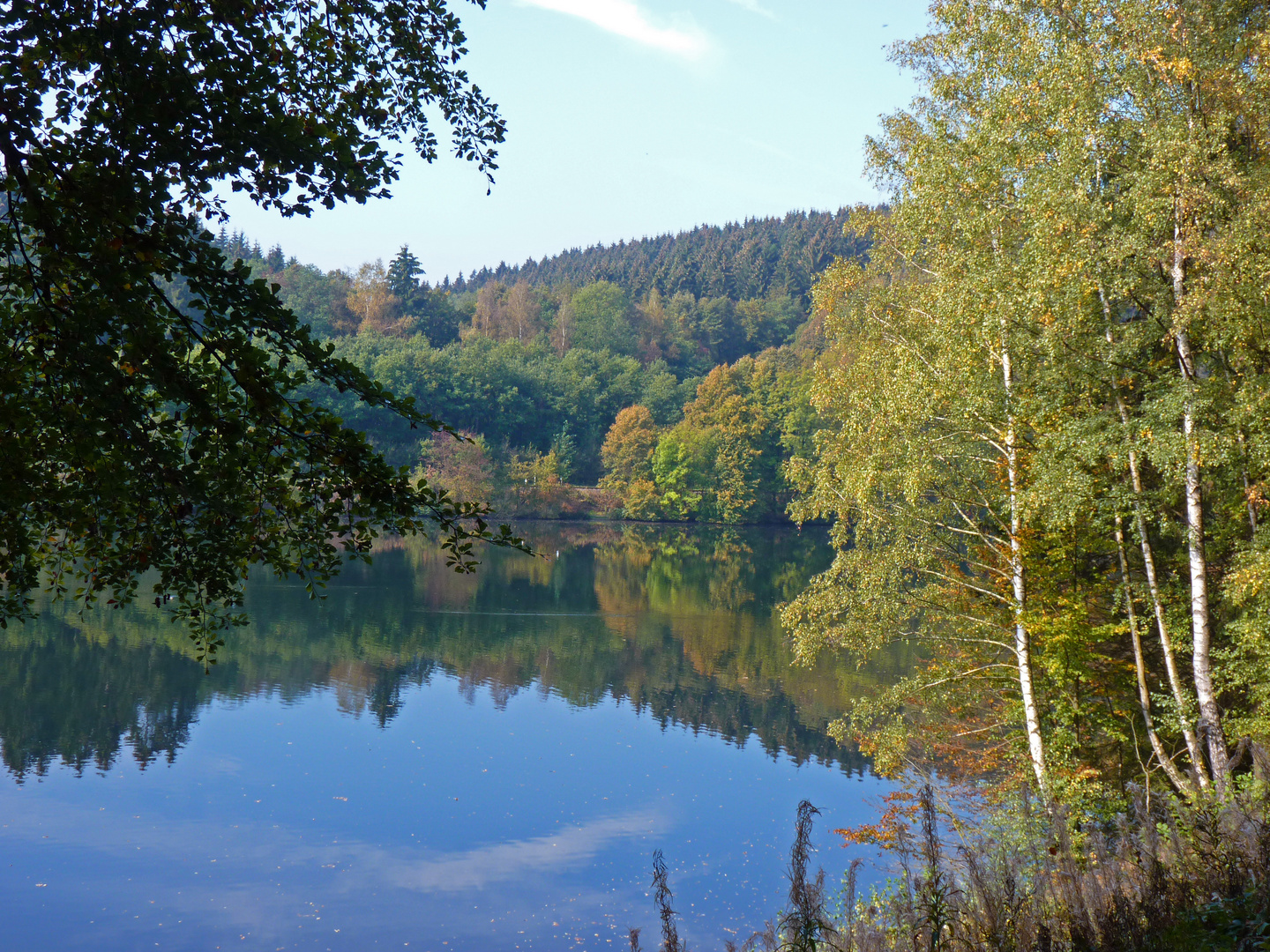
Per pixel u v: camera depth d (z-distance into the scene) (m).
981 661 17.48
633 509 85.12
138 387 4.64
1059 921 5.33
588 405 96.44
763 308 136.00
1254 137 12.98
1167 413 12.61
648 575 52.44
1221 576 15.19
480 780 18.62
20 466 4.45
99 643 27.95
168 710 22.27
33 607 31.42
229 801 16.98
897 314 17.94
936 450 15.77
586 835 16.23
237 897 13.49
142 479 4.78
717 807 17.66
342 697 24.28
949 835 13.82
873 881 12.59
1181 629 14.37
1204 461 12.65
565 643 32.44
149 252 4.34
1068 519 13.70
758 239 168.00
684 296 137.50
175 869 14.26
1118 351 13.64
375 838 15.70
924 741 17.61
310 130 5.17
